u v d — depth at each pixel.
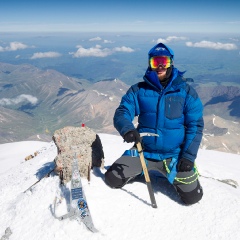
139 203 2.26
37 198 2.32
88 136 2.62
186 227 2.06
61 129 2.60
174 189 2.49
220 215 2.16
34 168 3.59
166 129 2.24
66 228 1.95
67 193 2.29
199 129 2.24
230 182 3.29
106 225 2.02
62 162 2.44
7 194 2.74
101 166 2.83
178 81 2.21
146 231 2.00
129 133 2.12
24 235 2.01
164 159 2.33
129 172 2.37
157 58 2.16
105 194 2.32
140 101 2.28
